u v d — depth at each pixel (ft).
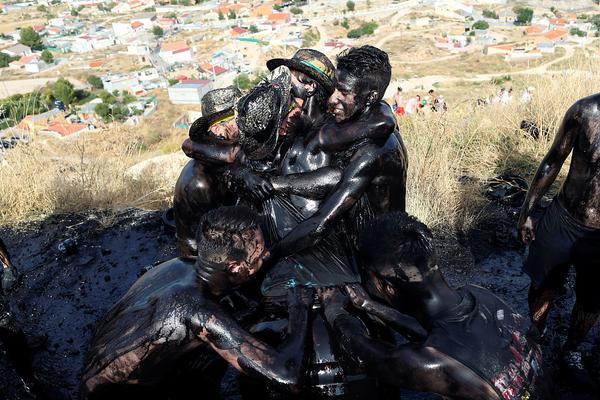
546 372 7.11
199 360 9.02
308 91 9.16
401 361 6.79
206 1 414.41
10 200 17.93
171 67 255.70
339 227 9.77
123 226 16.89
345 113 8.66
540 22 279.08
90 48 311.68
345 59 8.48
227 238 7.66
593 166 8.64
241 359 7.36
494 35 257.14
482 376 6.38
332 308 8.31
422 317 7.20
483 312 6.98
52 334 12.28
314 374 8.16
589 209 8.85
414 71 206.80
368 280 8.39
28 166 19.70
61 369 11.21
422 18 293.23
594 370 10.12
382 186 9.19
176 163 27.22
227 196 10.69
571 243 9.25
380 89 8.56
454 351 6.53
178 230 11.02
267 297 9.07
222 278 7.89
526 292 12.54
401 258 6.99
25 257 15.47
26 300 13.48
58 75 261.24
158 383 8.18
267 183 9.08
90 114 175.52
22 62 271.08
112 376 7.89
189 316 7.48
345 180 8.83
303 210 9.51
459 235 14.92
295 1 364.58
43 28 371.76
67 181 19.21
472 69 204.33
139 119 179.42
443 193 16.20
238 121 8.66
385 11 319.27
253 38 281.13
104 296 13.58
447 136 19.88
